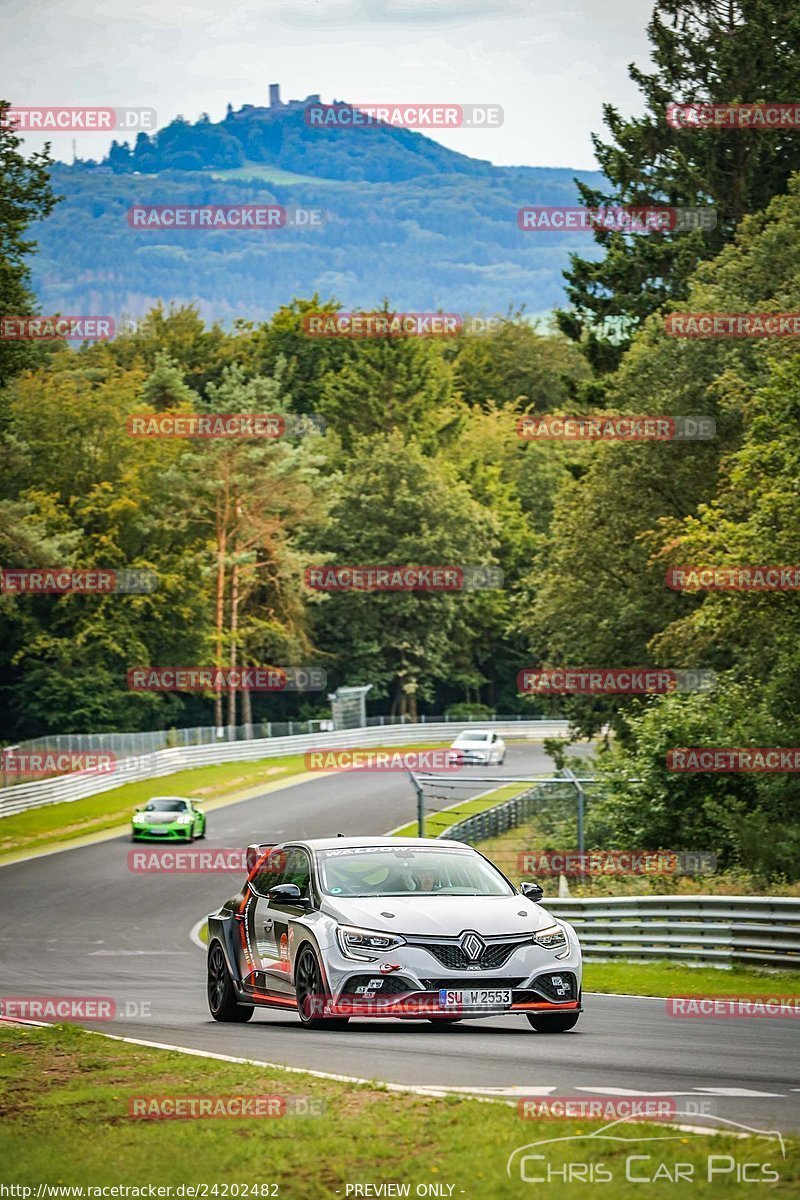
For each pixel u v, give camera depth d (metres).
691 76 118.88
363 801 119.38
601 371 116.75
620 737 98.81
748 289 91.31
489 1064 22.08
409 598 198.62
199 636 179.88
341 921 26.09
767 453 64.50
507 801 92.38
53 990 41.53
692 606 91.56
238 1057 22.95
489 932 25.94
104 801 122.31
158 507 178.88
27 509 154.12
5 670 178.75
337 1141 16.30
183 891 80.31
